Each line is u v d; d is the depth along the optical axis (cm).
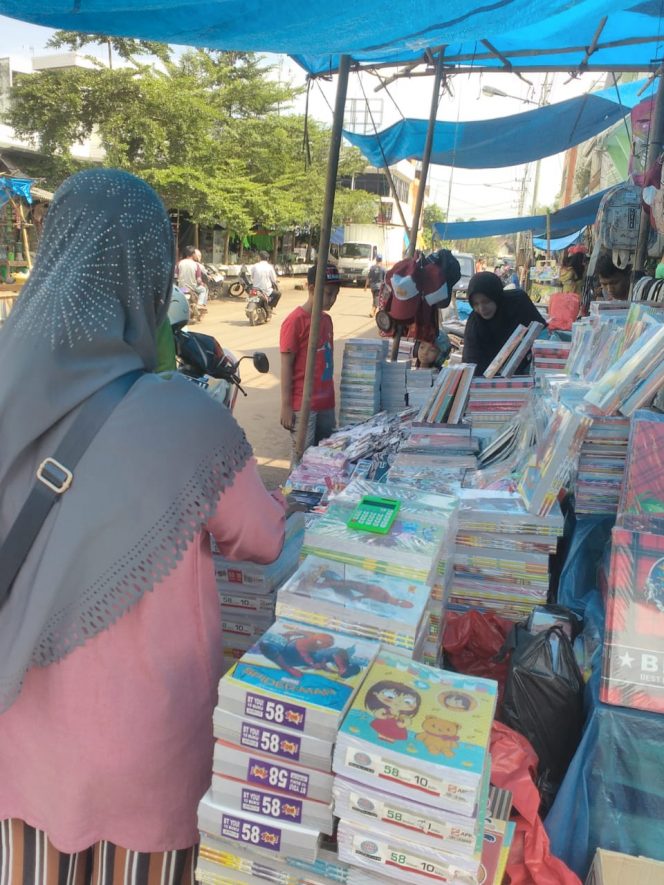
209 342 416
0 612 128
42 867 148
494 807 181
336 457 418
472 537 297
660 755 205
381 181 4553
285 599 177
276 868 148
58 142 2030
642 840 210
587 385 348
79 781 139
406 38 299
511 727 234
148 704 137
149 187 137
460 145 849
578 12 486
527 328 445
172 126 2089
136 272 131
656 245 588
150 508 125
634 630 211
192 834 154
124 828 146
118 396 128
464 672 280
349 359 542
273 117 2541
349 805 140
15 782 145
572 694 226
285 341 493
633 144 596
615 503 285
